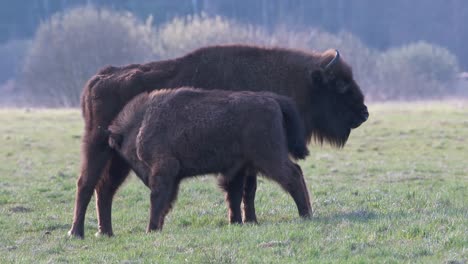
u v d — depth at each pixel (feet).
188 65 138.82
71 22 540.52
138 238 120.16
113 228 138.92
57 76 533.55
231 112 124.88
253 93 127.95
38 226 138.62
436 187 175.83
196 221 138.31
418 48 636.07
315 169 215.10
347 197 158.81
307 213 125.08
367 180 193.26
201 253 106.11
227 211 147.95
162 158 125.70
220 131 124.67
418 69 609.01
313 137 147.54
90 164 134.31
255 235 114.52
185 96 128.26
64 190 181.47
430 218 119.03
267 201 155.84
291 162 124.98
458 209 132.16
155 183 125.70
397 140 278.67
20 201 167.22
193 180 185.47
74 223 131.95
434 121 323.16
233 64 138.62
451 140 276.21
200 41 524.52
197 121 125.29
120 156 134.72
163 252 108.88
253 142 123.95
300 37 558.15
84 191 133.39
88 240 126.00
